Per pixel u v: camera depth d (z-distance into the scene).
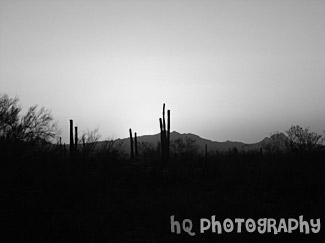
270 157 45.53
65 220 18.86
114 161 39.34
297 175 29.33
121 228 18.84
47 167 26.05
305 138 48.53
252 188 29.48
